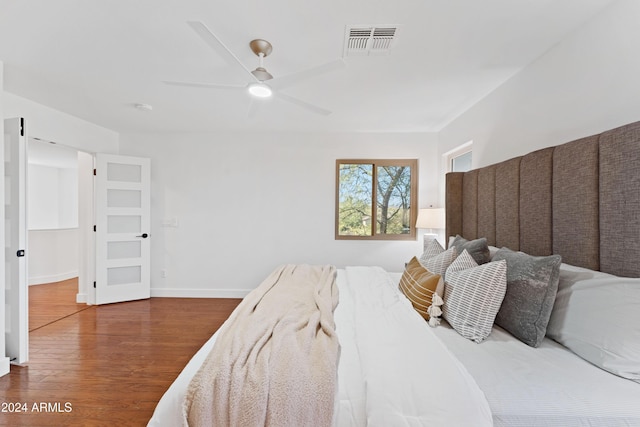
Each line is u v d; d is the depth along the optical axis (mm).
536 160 1764
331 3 1448
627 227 1219
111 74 2240
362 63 2051
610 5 1445
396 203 3916
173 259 3975
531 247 1810
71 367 2139
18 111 2678
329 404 937
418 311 1675
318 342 1239
